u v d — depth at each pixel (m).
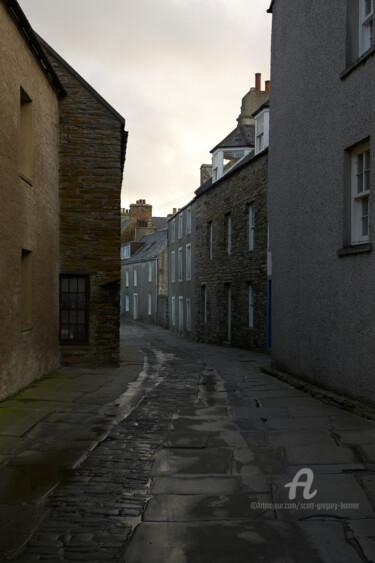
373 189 6.82
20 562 3.02
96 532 3.41
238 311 20.59
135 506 3.83
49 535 3.36
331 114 8.16
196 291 27.44
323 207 8.45
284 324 10.45
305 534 3.38
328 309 8.20
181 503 3.88
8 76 7.84
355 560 3.05
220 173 24.78
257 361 14.98
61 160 12.15
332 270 8.06
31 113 9.40
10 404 7.31
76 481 4.34
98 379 10.24
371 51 6.86
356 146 7.53
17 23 8.18
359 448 5.20
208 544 3.25
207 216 25.17
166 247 42.91
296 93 9.68
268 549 3.19
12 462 4.82
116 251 12.40
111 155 12.36
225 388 9.35
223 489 4.16
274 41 11.09
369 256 6.88
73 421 6.43
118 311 12.55
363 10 7.60
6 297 7.79
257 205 18.44
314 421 6.45
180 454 5.10
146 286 46.72
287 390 9.05
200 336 26.39
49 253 10.93
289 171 10.06
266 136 18.70
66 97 12.16
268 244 17.39
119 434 5.84
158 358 16.06
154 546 3.22
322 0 8.50
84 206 12.27
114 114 12.34
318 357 8.60
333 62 8.09
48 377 10.23
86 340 12.49
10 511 3.72
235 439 5.63
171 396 8.41
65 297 12.45
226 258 22.11
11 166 8.02
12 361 8.11
